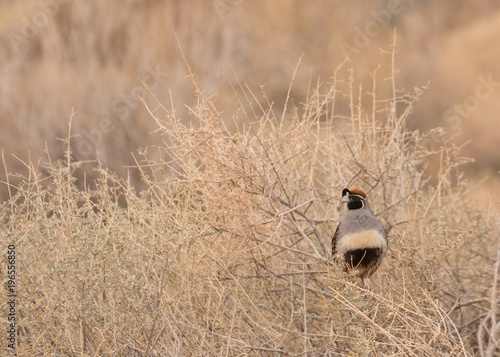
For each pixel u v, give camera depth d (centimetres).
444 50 4984
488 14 5438
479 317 1809
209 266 1667
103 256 1538
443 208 1928
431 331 1461
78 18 3850
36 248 1570
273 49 4400
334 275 1559
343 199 1877
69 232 1606
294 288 1744
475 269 1992
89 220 1734
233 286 1720
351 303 1490
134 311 1538
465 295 1856
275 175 1719
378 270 1728
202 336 1530
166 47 3906
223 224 1669
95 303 1566
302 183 1812
